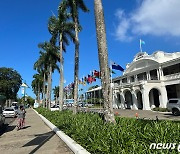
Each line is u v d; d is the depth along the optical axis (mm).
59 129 13719
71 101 84688
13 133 15758
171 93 39688
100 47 11531
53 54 38844
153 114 27875
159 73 39094
